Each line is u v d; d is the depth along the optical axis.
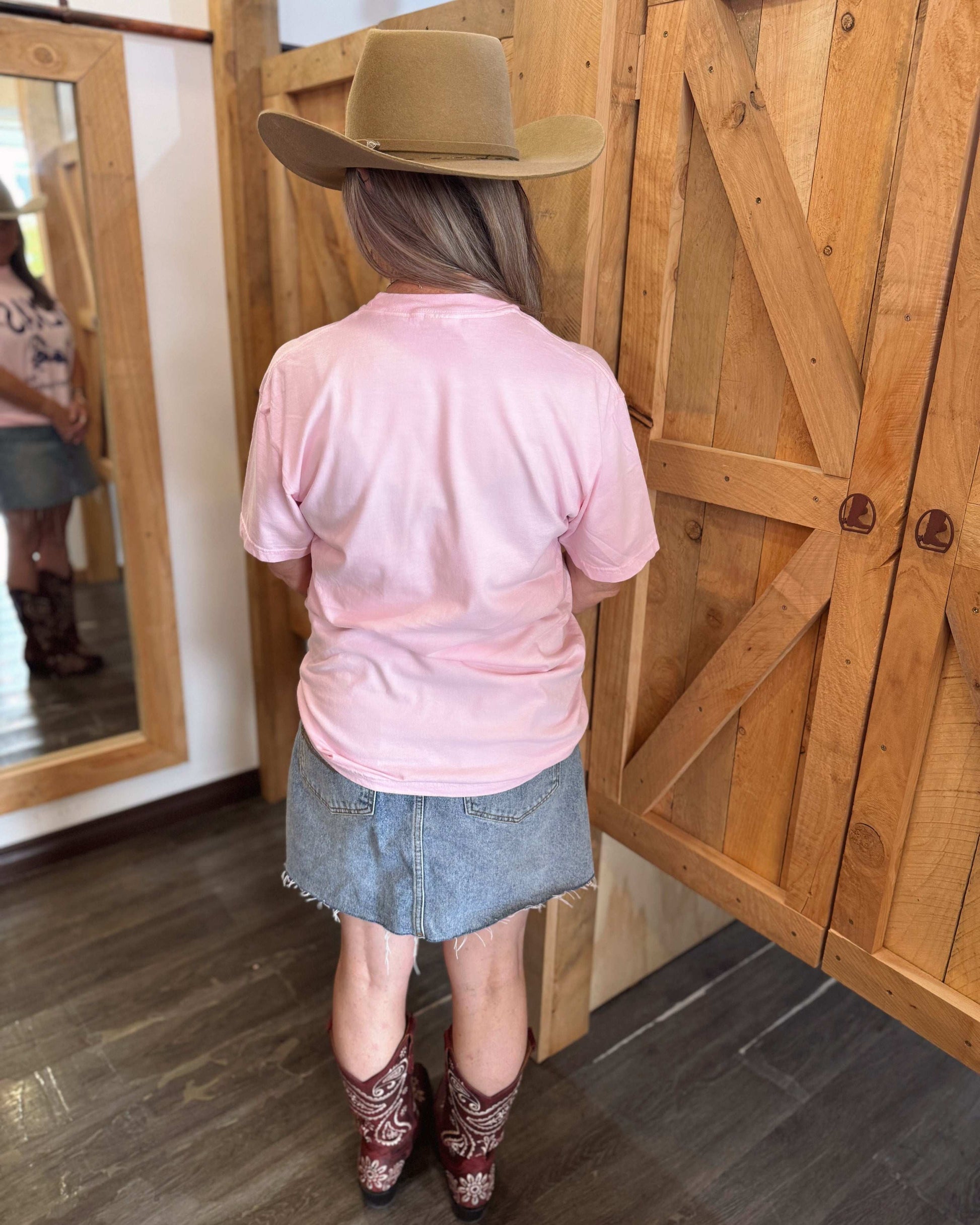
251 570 2.43
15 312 2.66
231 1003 1.90
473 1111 1.38
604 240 1.33
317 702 1.13
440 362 0.94
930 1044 1.83
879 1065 1.78
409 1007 1.92
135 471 2.24
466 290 0.97
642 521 1.13
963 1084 1.74
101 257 2.06
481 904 1.14
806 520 1.20
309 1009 1.89
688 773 1.51
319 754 1.13
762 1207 1.50
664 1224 1.47
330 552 1.07
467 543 0.97
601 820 1.67
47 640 2.91
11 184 2.44
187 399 2.29
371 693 1.07
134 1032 1.82
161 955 2.04
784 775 1.35
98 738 2.61
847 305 1.11
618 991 1.95
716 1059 1.79
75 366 2.82
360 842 1.13
